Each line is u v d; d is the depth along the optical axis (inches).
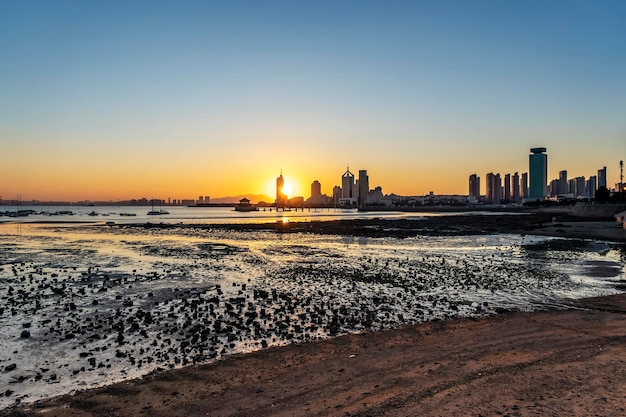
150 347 587.2
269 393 420.8
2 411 398.0
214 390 433.1
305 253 1800.0
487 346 546.9
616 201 5290.4
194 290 990.4
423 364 485.1
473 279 1127.0
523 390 393.7
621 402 358.6
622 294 919.0
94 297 914.7
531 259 1546.5
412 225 3919.8
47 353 566.9
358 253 1795.0
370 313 770.2
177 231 3282.5
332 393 413.1
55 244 2198.6
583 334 590.2
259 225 4003.4
